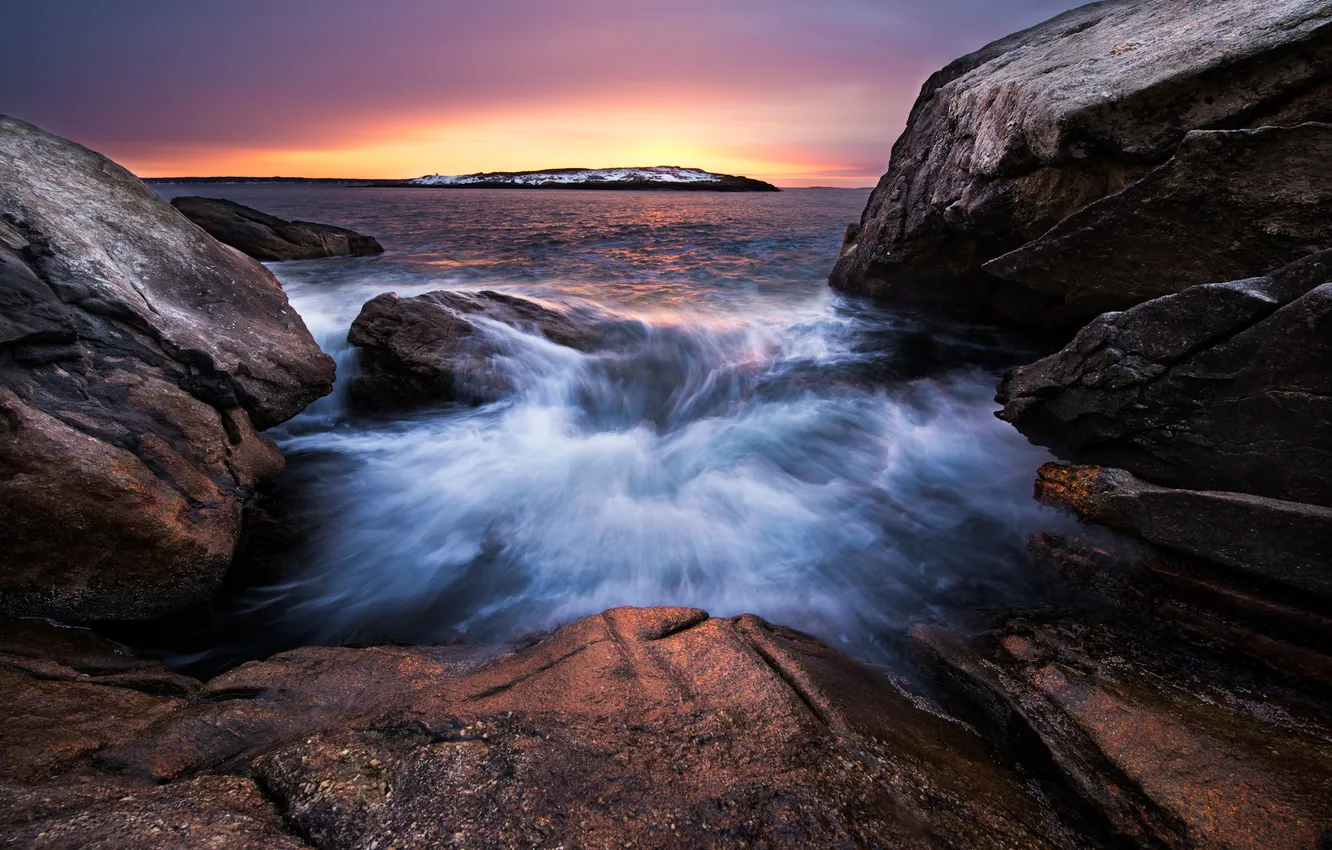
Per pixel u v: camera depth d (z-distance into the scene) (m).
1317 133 3.93
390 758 2.36
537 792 2.24
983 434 7.07
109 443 4.12
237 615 4.48
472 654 3.70
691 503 6.17
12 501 3.59
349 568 5.09
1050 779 2.77
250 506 5.29
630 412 8.77
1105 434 4.39
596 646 3.24
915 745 2.82
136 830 1.86
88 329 4.59
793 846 2.10
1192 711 2.93
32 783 2.31
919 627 4.04
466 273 17.92
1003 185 6.47
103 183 5.89
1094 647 3.58
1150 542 3.81
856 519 5.79
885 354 9.97
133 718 2.86
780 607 4.59
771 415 8.33
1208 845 2.29
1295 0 4.60
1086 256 5.20
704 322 11.42
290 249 20.03
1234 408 3.62
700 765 2.43
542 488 6.41
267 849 1.87
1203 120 4.87
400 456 7.01
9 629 3.57
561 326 9.88
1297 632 3.14
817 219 47.78
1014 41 8.86
